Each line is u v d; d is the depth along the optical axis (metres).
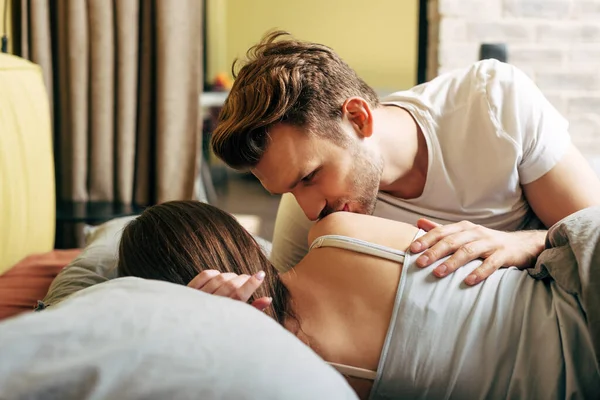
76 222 2.53
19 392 0.54
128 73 2.46
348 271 0.98
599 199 1.34
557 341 0.89
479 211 1.36
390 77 5.38
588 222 0.96
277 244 1.59
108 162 2.51
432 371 0.92
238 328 0.65
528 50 2.86
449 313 0.94
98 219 2.24
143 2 2.47
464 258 0.99
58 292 1.33
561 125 1.38
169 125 2.51
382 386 0.94
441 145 1.35
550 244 1.04
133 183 2.58
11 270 1.65
